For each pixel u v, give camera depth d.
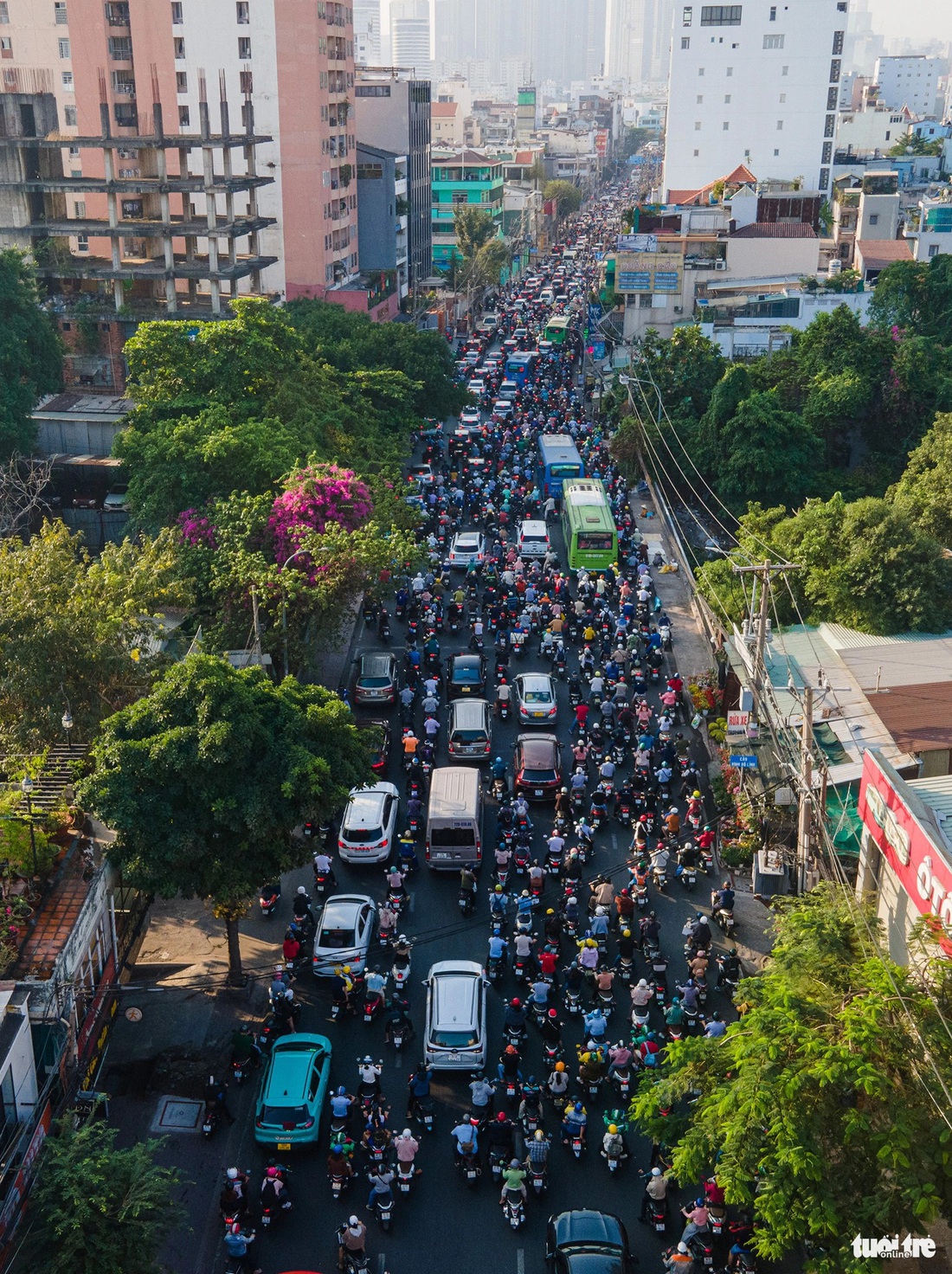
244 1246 21.48
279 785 26.64
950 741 32.16
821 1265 18.55
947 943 21.31
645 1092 22.17
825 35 134.62
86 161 89.75
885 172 145.62
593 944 29.59
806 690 27.62
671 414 68.44
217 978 30.00
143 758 26.03
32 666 30.58
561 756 40.38
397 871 34.03
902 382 64.50
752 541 45.62
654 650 47.84
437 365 75.44
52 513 57.78
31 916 26.39
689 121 140.38
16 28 92.69
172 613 42.94
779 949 22.58
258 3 87.94
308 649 41.62
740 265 97.31
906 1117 18.47
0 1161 20.89
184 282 92.50
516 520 64.69
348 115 99.38
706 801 38.28
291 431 49.66
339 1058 27.42
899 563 40.06
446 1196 23.84
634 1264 21.94
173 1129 25.47
